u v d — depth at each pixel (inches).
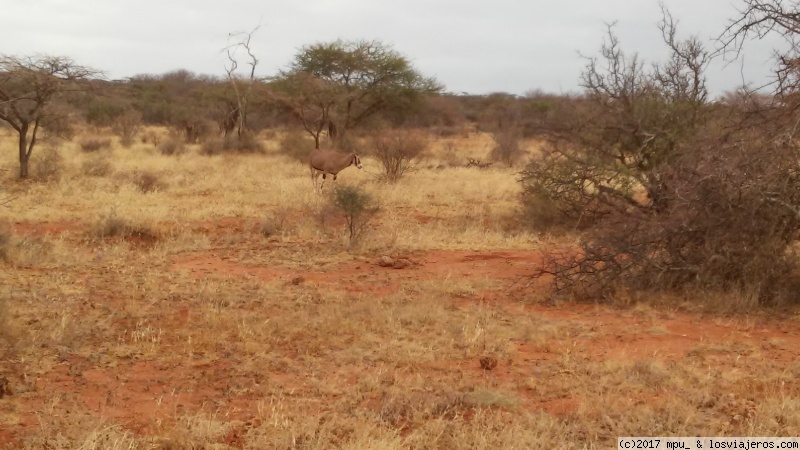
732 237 311.3
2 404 197.6
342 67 1239.5
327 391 214.7
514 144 1027.9
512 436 181.3
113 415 194.9
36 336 250.5
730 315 293.9
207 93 1437.0
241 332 264.1
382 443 175.2
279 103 1226.6
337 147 1037.2
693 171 314.5
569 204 504.7
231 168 858.8
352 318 285.3
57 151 882.8
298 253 418.0
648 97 482.3
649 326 281.7
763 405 201.9
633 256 324.5
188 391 214.2
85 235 464.4
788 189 301.1
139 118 1362.0
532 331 272.8
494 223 532.7
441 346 257.3
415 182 755.4
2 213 508.4
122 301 306.0
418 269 386.0
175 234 482.0
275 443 178.1
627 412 198.4
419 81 1279.5
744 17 292.4
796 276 314.2
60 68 698.2
